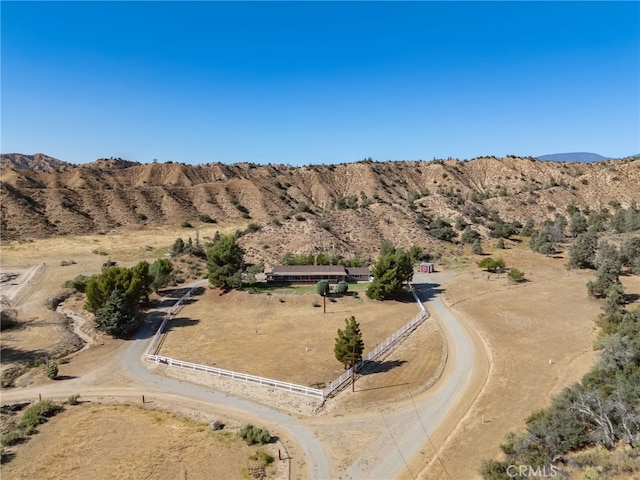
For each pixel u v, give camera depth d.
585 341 51.31
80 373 46.69
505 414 36.06
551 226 118.38
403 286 75.75
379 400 39.44
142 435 34.75
